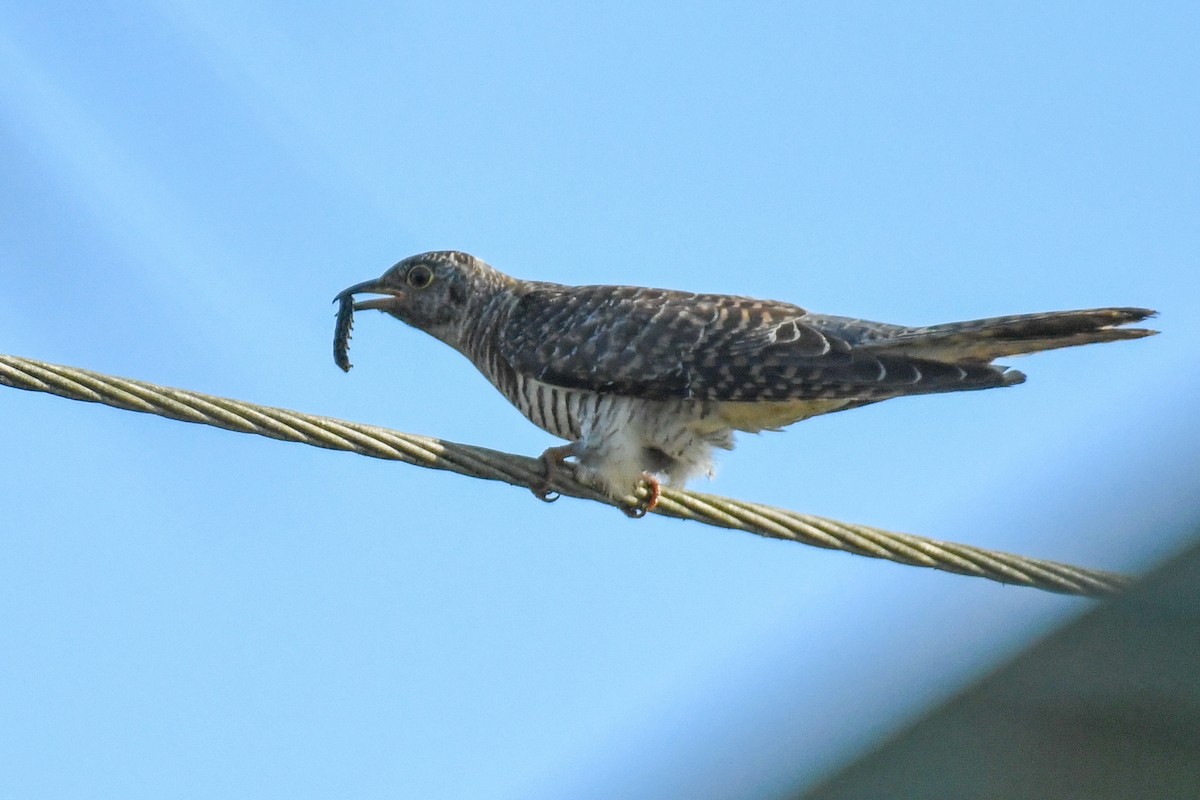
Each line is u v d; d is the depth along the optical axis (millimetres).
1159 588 4918
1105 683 4824
